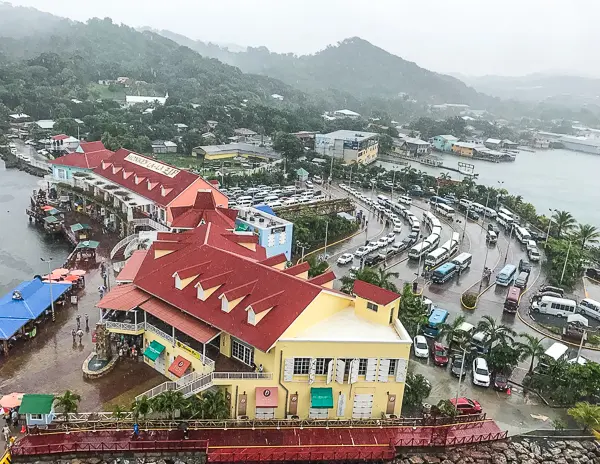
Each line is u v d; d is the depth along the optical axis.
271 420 53.22
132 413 51.09
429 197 177.38
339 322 57.97
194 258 66.19
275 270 60.31
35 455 47.03
